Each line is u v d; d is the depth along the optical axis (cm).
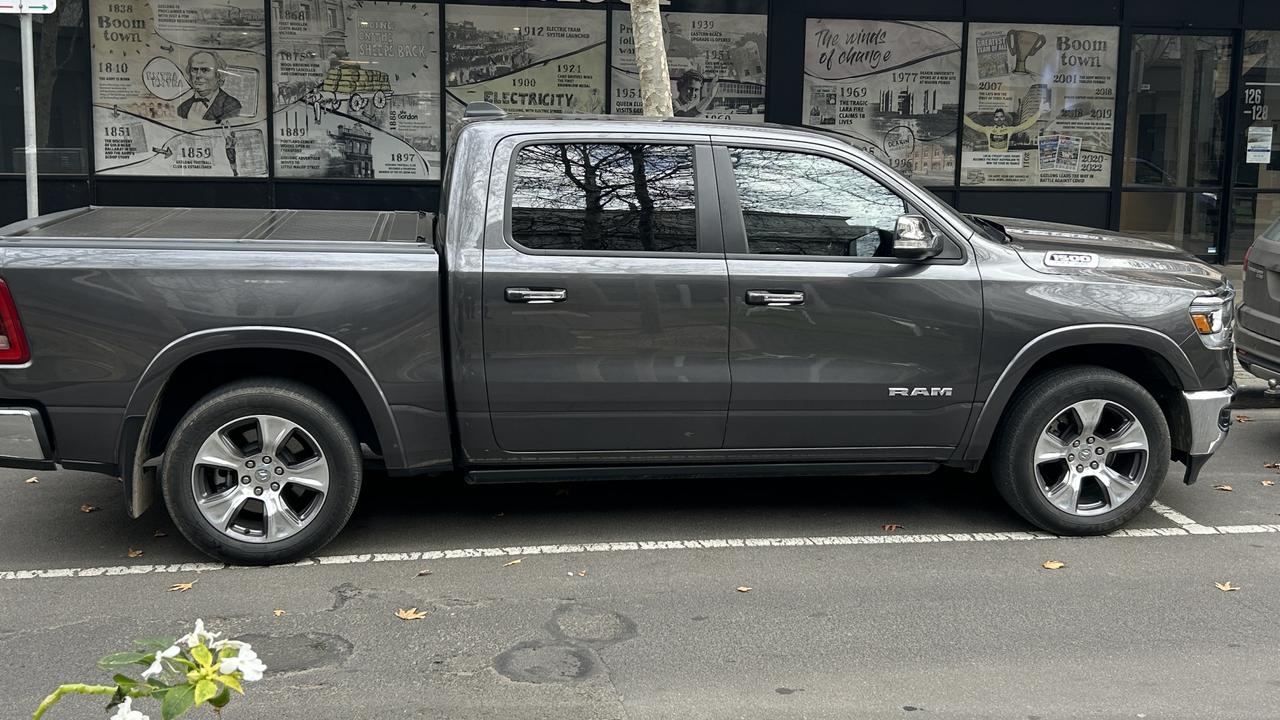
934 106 1320
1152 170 1391
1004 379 532
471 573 500
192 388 516
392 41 1220
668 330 509
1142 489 553
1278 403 856
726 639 432
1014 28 1316
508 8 1228
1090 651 423
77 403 480
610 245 510
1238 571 511
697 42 1263
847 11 1283
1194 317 542
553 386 505
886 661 413
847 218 525
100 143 1198
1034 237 570
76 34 1174
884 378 526
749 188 519
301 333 486
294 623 444
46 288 471
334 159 1235
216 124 1210
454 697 383
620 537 550
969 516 589
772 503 607
